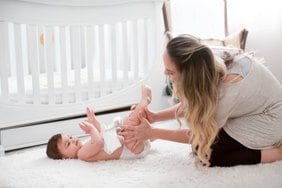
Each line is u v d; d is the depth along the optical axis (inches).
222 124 57.2
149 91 70.0
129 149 63.6
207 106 54.1
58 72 103.0
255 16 118.5
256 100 58.0
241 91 55.9
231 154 59.1
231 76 56.4
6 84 80.2
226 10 122.7
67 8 84.9
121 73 100.9
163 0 98.3
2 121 81.1
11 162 63.4
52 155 64.9
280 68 116.4
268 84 58.9
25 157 66.4
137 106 68.6
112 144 62.8
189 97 54.4
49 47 84.3
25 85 87.6
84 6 86.7
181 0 118.0
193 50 53.2
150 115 68.5
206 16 120.9
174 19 117.6
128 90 97.0
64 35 85.9
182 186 52.7
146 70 100.3
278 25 114.6
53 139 65.3
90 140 63.5
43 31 84.5
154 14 98.3
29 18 80.7
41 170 58.8
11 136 83.1
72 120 90.6
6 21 78.0
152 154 66.4
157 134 61.5
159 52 100.4
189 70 53.2
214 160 59.1
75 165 60.9
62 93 87.7
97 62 105.7
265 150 59.9
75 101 90.0
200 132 55.4
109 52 106.3
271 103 59.6
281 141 60.9
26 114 83.7
